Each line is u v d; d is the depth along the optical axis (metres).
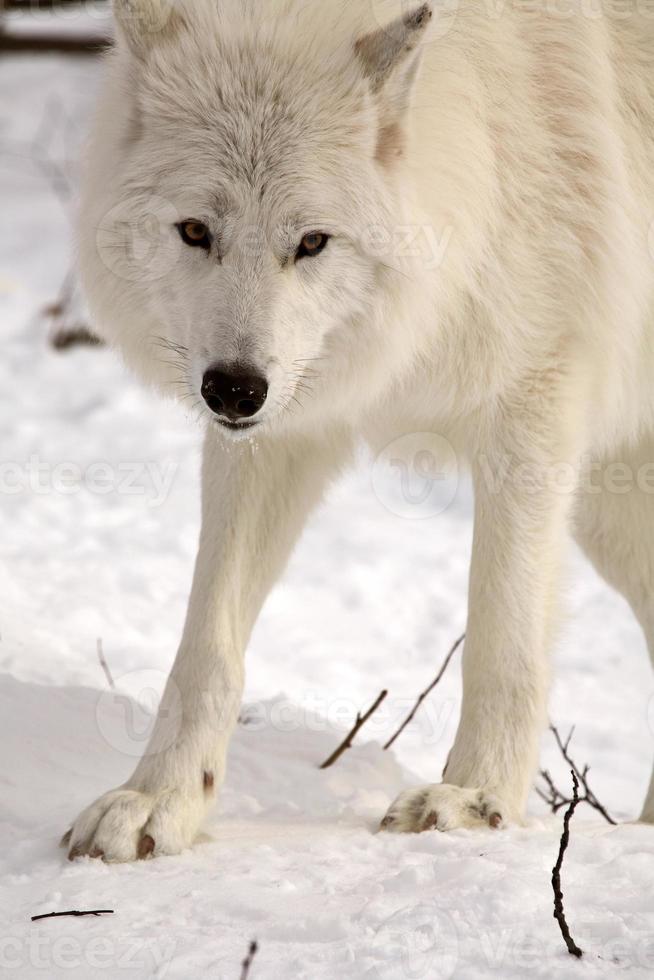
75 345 20.36
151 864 5.94
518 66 7.45
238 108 6.52
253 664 11.55
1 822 6.45
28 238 24.92
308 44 6.60
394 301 6.88
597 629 14.01
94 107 7.32
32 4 26.81
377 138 6.68
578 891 5.30
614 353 7.91
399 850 6.09
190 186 6.46
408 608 13.85
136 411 18.30
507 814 6.65
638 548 9.23
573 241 7.49
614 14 8.25
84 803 6.79
